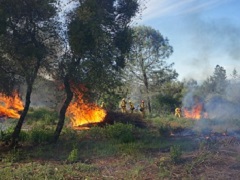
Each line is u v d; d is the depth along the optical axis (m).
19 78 14.81
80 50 14.27
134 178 9.02
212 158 10.54
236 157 10.66
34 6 13.59
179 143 14.07
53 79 15.70
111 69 16.05
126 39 16.16
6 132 16.34
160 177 8.97
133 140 15.27
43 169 9.92
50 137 15.50
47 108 27.34
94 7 14.48
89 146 14.19
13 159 11.82
